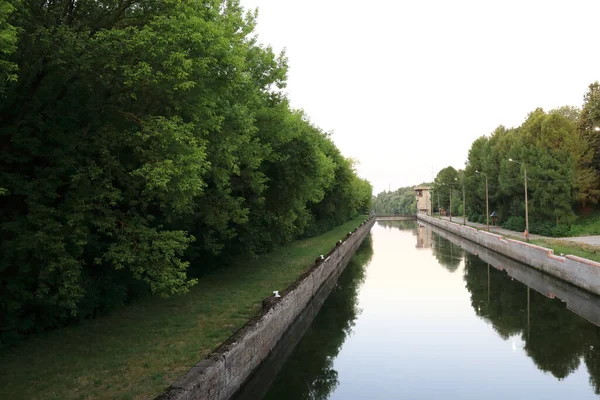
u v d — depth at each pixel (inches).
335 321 669.3
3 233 347.9
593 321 664.4
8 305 345.1
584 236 1460.4
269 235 831.7
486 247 1656.0
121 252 375.2
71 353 362.9
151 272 372.8
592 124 1788.9
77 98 385.1
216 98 454.9
